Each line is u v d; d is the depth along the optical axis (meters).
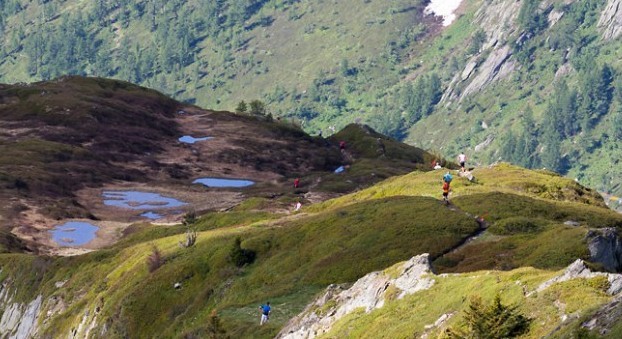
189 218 135.12
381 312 51.22
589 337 33.62
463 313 42.97
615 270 67.69
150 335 88.00
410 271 53.72
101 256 119.25
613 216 87.44
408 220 83.50
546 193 101.94
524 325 38.50
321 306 61.06
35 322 114.56
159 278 94.06
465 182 102.75
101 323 94.75
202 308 85.50
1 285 128.00
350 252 80.56
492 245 74.44
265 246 92.06
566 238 69.75
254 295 80.44
